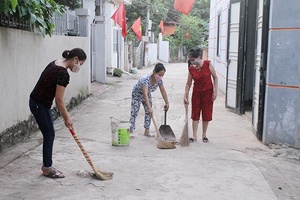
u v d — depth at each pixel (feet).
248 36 30.86
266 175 16.15
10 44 18.90
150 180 14.88
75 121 25.80
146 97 20.40
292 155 19.12
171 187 14.23
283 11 19.61
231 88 30.99
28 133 21.26
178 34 115.24
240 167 16.79
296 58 19.58
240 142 21.40
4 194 13.16
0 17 18.31
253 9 31.17
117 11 48.93
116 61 62.75
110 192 13.61
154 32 111.24
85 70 34.78
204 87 20.62
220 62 44.34
